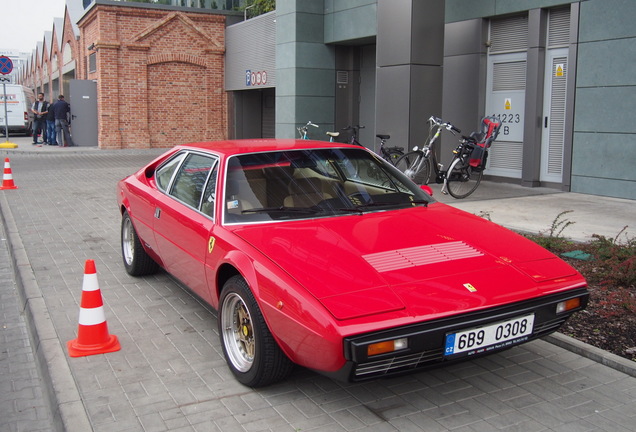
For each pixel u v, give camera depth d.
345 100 18.73
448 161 14.05
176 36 24.66
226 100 25.69
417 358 3.22
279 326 3.32
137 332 4.74
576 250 6.57
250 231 3.93
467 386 3.80
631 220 8.54
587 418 3.40
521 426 3.31
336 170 4.64
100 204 11.10
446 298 3.26
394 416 3.42
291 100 17.98
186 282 4.69
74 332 4.77
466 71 13.42
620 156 10.62
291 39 17.77
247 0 25.67
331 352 3.03
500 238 4.05
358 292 3.23
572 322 4.74
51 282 6.15
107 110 24.03
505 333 3.35
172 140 25.34
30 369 4.35
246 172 4.42
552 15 11.80
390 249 3.69
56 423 3.44
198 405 3.55
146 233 5.50
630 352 4.19
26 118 32.78
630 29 10.28
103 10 23.28
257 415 3.43
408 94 11.77
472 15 13.13
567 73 11.45
